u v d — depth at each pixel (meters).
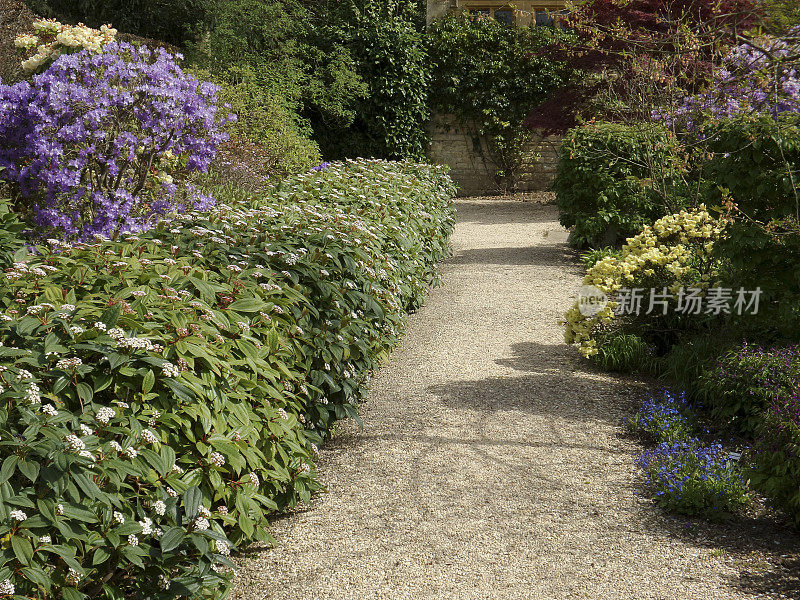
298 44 15.30
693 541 3.14
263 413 2.94
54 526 1.95
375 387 5.05
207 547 2.25
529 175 16.44
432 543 3.12
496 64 15.77
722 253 4.61
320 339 3.68
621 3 6.83
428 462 3.89
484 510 3.40
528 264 8.90
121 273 2.98
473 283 8.02
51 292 2.64
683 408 4.55
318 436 3.59
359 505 3.47
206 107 5.63
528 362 5.49
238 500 2.63
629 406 4.64
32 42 7.40
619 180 8.93
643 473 3.77
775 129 4.27
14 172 5.02
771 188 4.34
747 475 3.35
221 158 8.28
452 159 16.52
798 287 4.48
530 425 4.34
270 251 3.82
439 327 6.45
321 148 16.02
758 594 2.72
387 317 4.66
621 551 3.06
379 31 15.61
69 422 2.18
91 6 14.55
